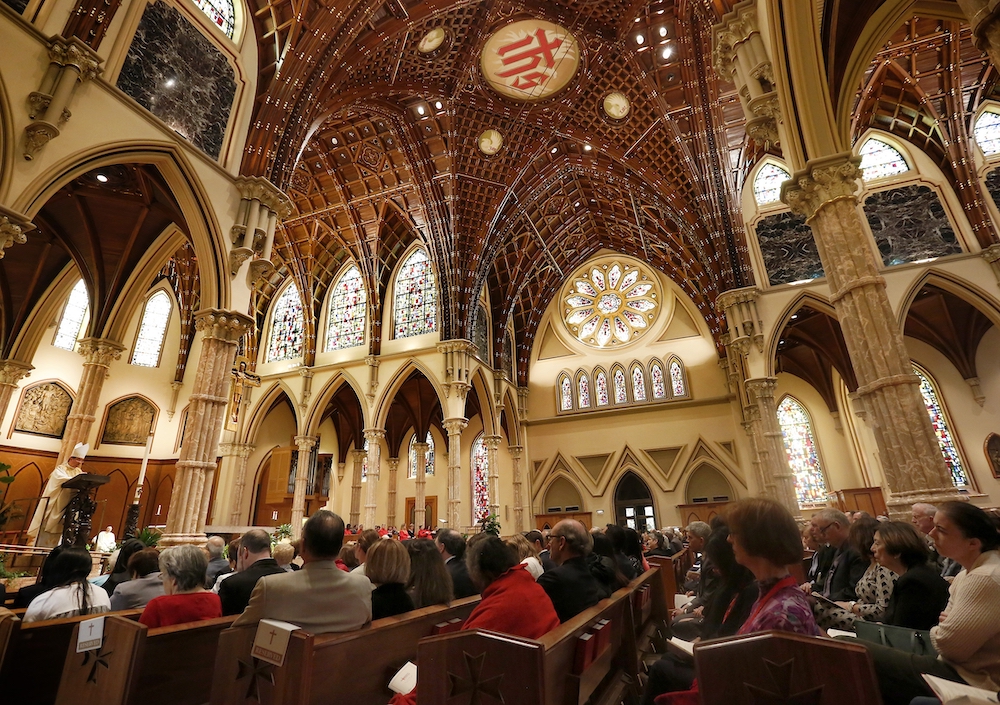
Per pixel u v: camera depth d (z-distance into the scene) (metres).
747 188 19.50
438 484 29.44
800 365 24.27
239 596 4.17
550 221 27.09
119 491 21.69
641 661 4.99
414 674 3.17
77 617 3.59
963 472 18.91
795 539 2.36
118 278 15.23
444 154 21.41
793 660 1.79
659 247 27.30
